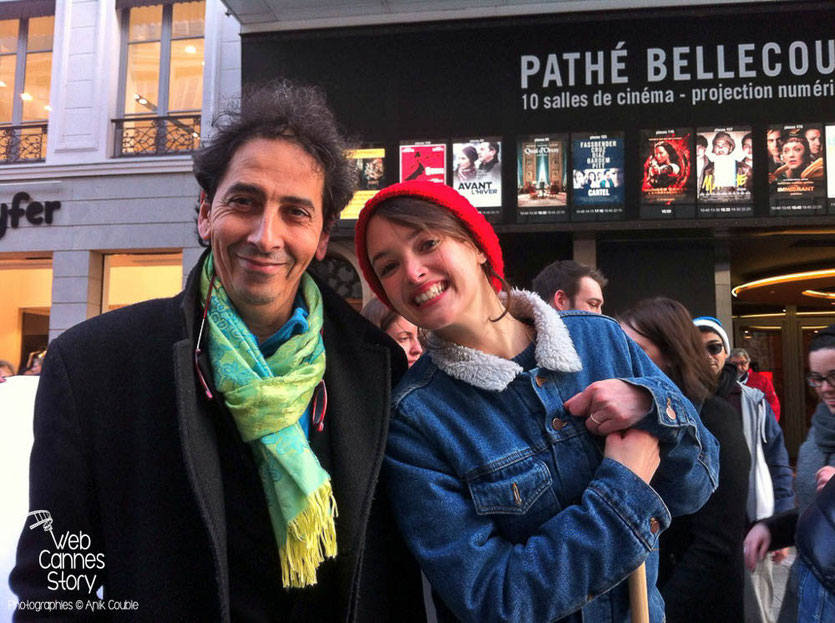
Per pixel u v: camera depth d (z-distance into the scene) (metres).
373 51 7.47
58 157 8.55
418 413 1.20
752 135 6.88
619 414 1.08
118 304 8.59
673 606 1.67
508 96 7.29
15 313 8.89
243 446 1.14
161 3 8.68
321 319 1.28
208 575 1.08
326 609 1.18
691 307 7.40
